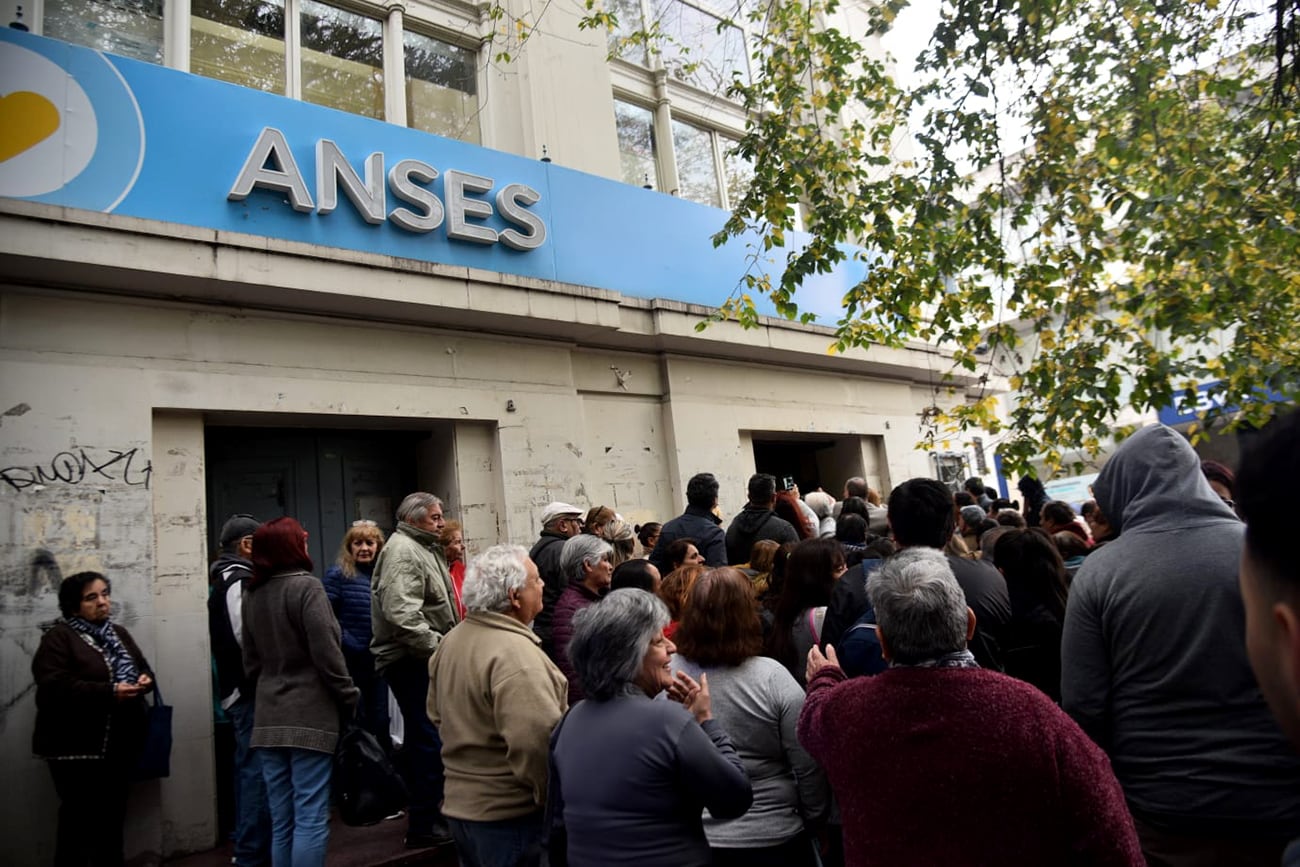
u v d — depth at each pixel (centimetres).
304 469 629
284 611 366
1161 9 560
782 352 908
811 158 624
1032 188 632
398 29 721
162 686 484
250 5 646
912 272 601
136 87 504
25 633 439
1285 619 77
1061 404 574
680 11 987
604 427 773
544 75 796
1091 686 222
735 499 862
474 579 289
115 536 474
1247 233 561
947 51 580
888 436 1082
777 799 260
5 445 449
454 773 276
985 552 484
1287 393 525
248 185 532
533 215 692
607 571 405
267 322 560
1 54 456
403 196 612
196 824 475
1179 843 203
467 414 652
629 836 206
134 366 500
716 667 274
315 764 359
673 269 820
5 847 416
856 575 327
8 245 432
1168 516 220
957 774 162
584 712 230
